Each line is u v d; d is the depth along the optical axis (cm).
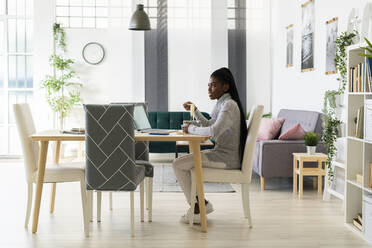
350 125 353
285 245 308
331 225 359
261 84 736
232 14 727
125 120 315
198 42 726
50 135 335
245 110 734
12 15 734
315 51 545
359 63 350
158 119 704
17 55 739
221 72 365
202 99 729
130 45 722
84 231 339
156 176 577
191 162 353
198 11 724
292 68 634
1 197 456
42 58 722
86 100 730
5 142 745
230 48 728
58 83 700
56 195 466
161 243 313
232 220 372
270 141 496
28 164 346
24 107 359
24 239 322
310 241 318
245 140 351
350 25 434
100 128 317
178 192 485
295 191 478
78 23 731
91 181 322
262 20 732
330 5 498
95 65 729
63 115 717
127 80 724
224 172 346
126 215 388
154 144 660
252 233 336
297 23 611
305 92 582
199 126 385
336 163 419
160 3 721
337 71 474
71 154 727
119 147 318
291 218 379
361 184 335
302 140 501
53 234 334
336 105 467
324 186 478
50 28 722
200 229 347
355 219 350
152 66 725
